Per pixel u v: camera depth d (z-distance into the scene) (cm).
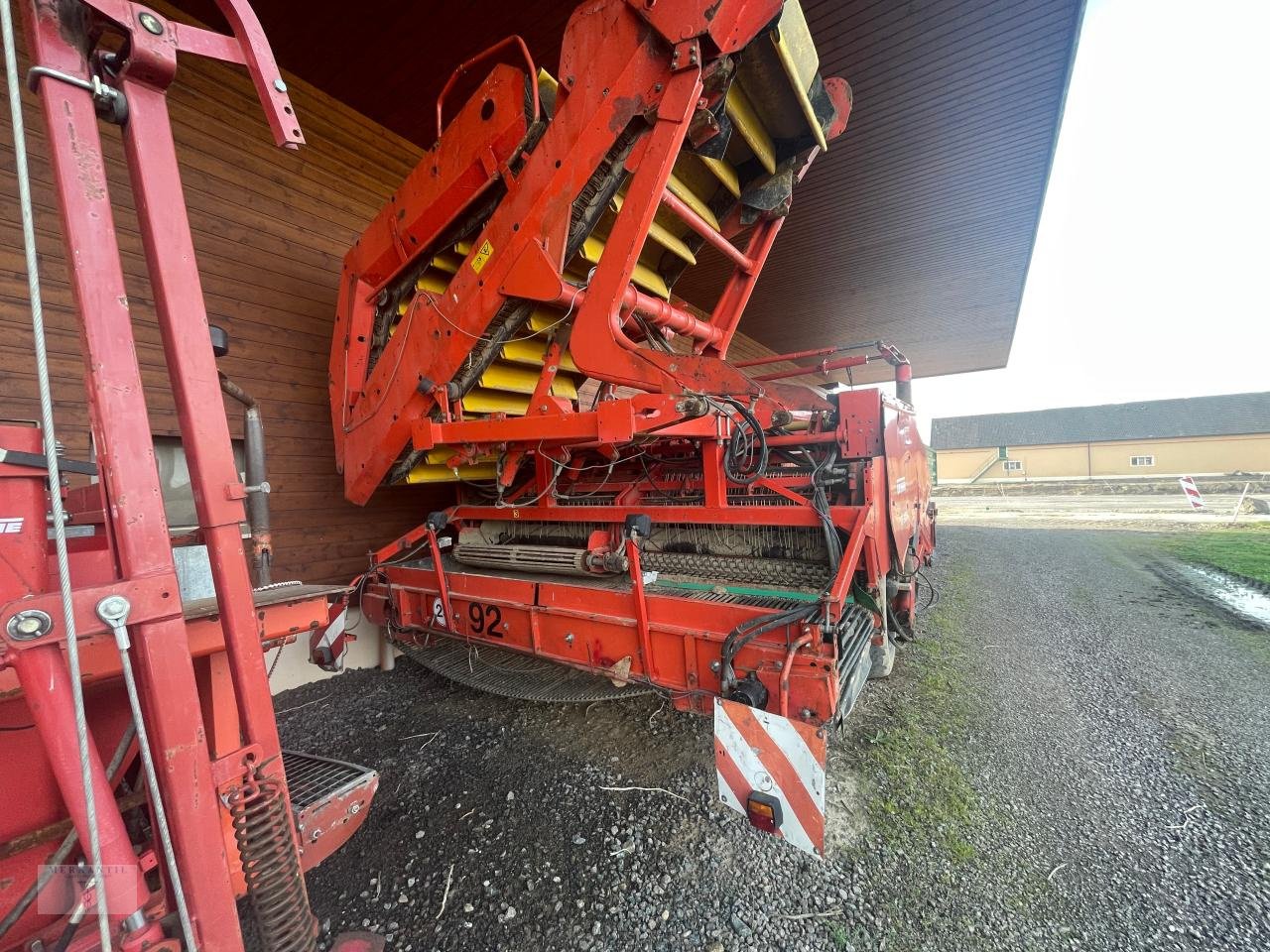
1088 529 1194
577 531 346
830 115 276
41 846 119
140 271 310
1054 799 221
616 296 228
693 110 205
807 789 164
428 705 320
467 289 260
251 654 113
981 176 534
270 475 367
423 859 192
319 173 400
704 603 221
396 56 372
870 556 249
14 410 268
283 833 115
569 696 245
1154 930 159
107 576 131
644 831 206
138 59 94
